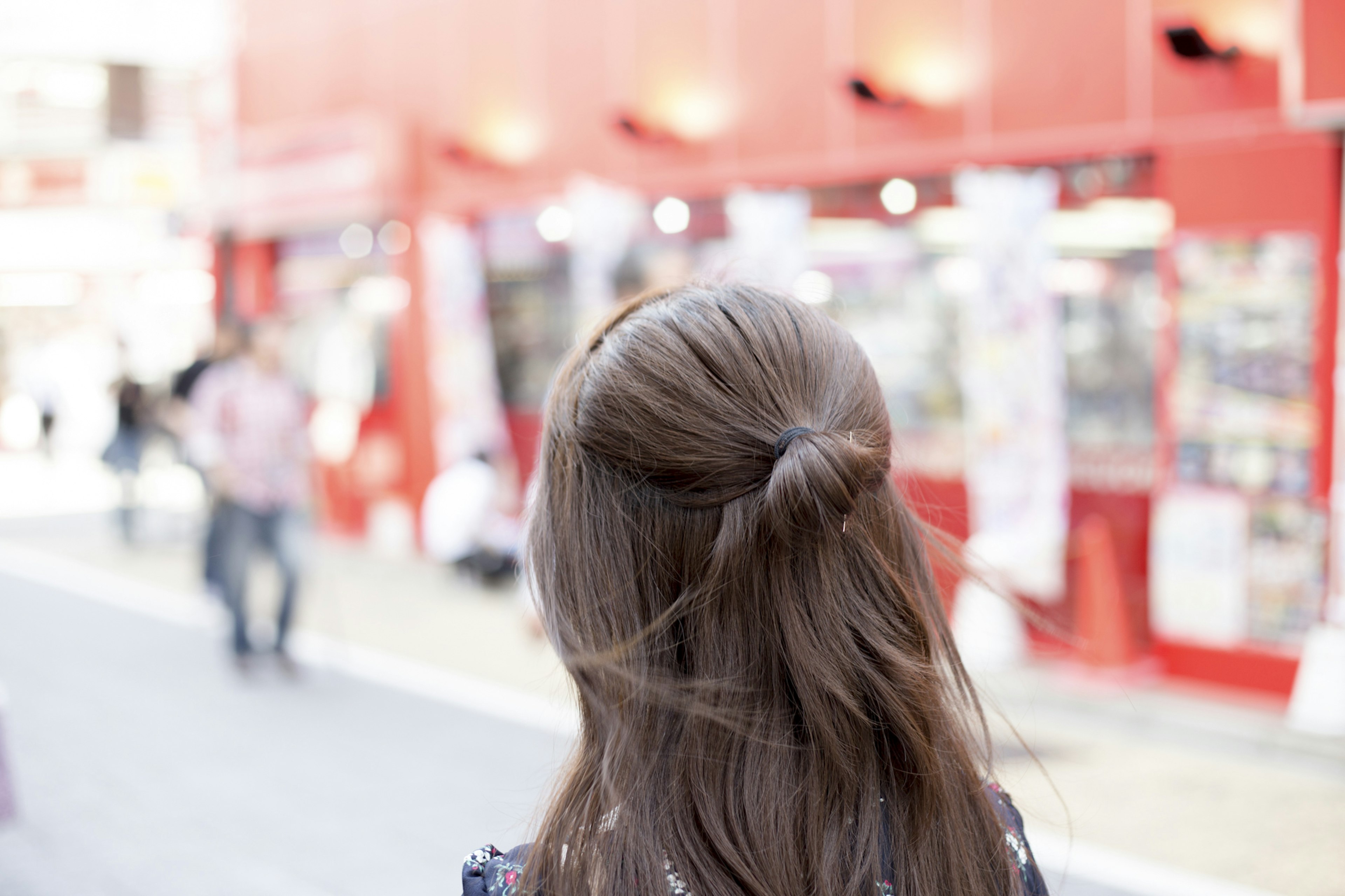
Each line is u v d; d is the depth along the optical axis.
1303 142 5.24
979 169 6.54
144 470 11.22
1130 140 5.78
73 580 9.37
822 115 7.11
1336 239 5.22
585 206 8.27
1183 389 5.64
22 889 3.88
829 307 7.11
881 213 7.14
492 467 9.07
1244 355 5.46
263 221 11.01
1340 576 5.16
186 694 6.20
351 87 10.34
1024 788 4.40
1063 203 6.33
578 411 0.90
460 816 4.50
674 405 0.86
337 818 4.50
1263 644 5.51
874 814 0.85
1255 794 4.49
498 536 8.80
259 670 6.67
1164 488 5.73
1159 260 5.81
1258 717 5.29
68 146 14.73
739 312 0.91
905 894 0.86
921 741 0.87
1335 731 5.04
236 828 4.41
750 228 7.54
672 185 8.00
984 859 0.90
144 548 10.84
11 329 19.08
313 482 9.73
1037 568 6.03
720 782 0.84
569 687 0.96
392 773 4.97
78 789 4.81
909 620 0.90
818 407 0.89
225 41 11.67
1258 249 5.39
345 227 10.76
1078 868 3.82
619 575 0.87
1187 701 5.52
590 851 0.85
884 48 6.73
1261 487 5.46
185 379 7.87
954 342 6.84
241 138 11.46
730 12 7.52
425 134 9.76
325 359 10.96
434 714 5.78
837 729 0.84
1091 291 6.27
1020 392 6.25
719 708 0.83
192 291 16.86
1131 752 4.95
